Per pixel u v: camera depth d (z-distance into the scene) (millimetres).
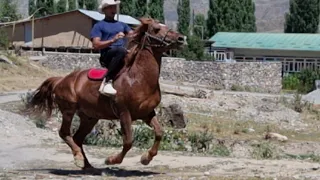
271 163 15836
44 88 14398
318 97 48750
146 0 81312
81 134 14211
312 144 26953
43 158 16812
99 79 13312
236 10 92938
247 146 24062
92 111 13508
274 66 62875
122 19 60656
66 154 17500
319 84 60688
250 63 60875
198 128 30109
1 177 13328
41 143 19359
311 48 75125
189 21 90688
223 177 13188
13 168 15234
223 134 29297
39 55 57688
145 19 13062
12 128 21062
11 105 28781
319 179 12891
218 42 78812
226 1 92312
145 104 12969
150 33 12930
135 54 13023
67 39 64000
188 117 33375
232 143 24297
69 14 63875
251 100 43688
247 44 77625
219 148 20984
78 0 90688
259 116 37188
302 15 95250
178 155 17562
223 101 41812
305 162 16359
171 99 39312
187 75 60031
